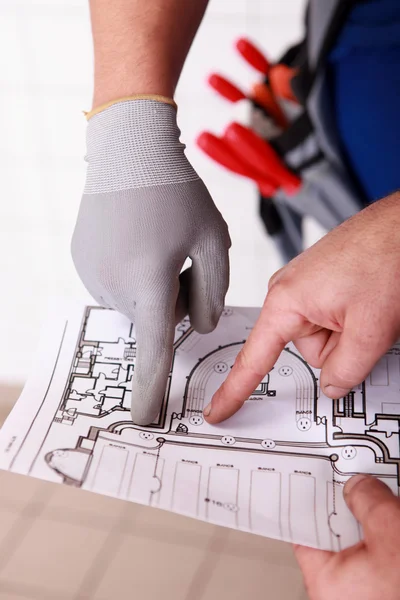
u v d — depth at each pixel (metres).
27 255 1.66
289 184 0.98
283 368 0.64
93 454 0.55
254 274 1.66
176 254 0.61
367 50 0.88
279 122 1.04
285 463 0.57
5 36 1.36
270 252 1.61
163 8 0.66
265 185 1.02
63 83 1.42
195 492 0.53
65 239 1.63
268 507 0.53
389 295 0.52
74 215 1.59
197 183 0.63
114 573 0.86
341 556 0.50
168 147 0.62
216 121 1.46
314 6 0.88
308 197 0.99
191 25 0.70
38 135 1.48
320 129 0.92
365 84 0.90
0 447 0.55
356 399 0.61
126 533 0.90
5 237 1.63
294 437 0.59
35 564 0.87
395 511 0.49
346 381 0.56
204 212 0.62
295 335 0.56
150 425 0.59
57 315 0.69
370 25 0.86
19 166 1.52
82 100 1.44
